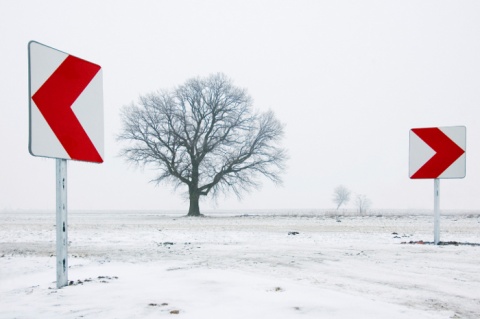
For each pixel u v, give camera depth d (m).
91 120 5.34
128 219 36.12
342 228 19.61
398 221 28.09
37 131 4.63
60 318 3.62
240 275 5.82
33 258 8.77
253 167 42.72
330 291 4.73
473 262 7.65
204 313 3.73
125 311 3.82
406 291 5.15
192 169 42.53
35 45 4.67
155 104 42.12
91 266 7.17
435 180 11.03
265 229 19.00
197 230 18.45
